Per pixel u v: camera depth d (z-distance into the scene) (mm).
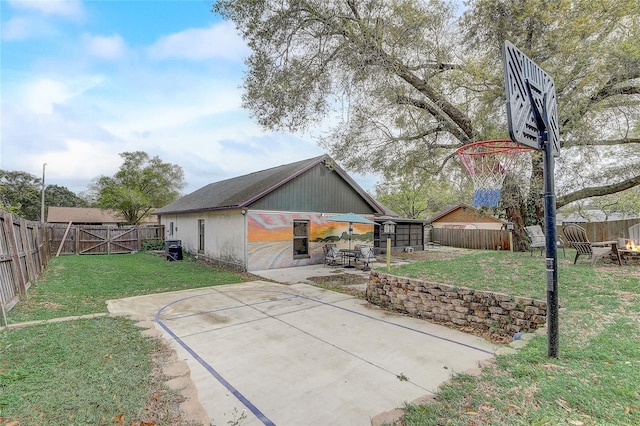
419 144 11039
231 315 5902
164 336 4707
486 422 2236
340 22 7492
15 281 6191
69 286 7965
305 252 13305
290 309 6371
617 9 6801
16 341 4121
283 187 12469
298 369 3658
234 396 3066
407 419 2441
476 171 7371
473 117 9375
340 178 14523
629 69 7203
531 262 7633
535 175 9477
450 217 26156
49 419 2510
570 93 7660
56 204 43500
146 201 27844
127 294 7551
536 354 3209
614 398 2355
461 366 3703
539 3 6891
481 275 6414
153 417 2607
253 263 11570
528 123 3154
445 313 5598
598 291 5109
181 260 14258
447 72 9211
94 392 2928
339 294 7762
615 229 13633
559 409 2271
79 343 4141
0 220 5672
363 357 4008
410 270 7137
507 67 2969
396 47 7684
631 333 3551
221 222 13023
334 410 2812
